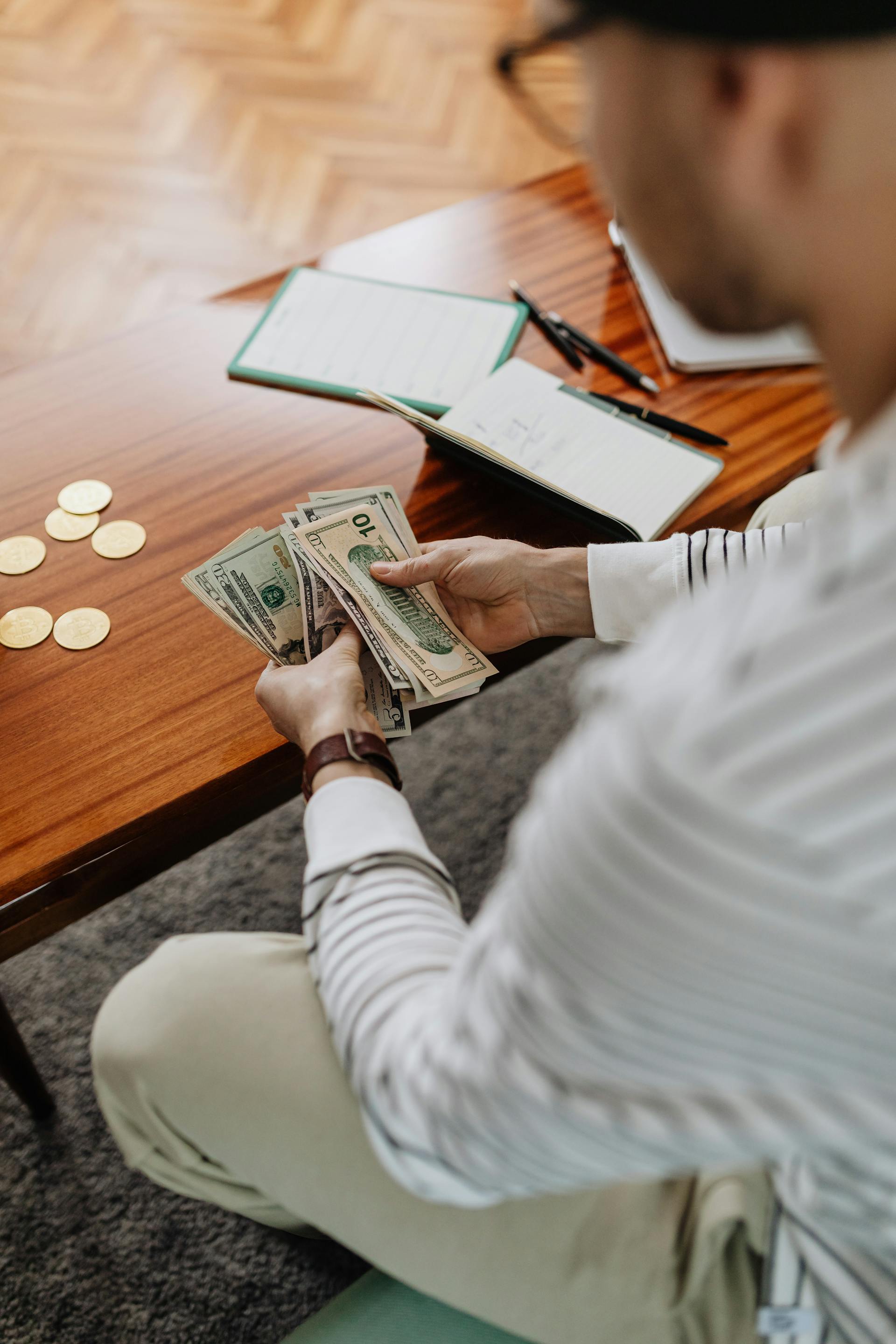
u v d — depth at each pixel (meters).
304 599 1.01
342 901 0.70
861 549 0.37
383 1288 0.81
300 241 3.01
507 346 1.38
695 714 0.38
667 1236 0.73
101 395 1.31
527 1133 0.48
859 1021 0.39
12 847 0.92
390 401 1.16
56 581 1.11
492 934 0.48
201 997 0.81
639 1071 0.42
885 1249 0.56
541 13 0.38
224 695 1.02
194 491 1.20
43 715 1.00
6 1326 1.29
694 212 0.40
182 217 3.04
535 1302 0.74
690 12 0.33
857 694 0.36
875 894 0.36
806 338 0.44
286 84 3.53
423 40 3.76
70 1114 1.45
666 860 0.38
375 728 0.89
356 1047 0.62
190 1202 1.39
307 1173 0.76
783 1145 0.44
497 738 1.92
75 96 3.41
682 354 1.36
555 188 1.65
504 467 1.15
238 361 1.35
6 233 2.96
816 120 0.34
